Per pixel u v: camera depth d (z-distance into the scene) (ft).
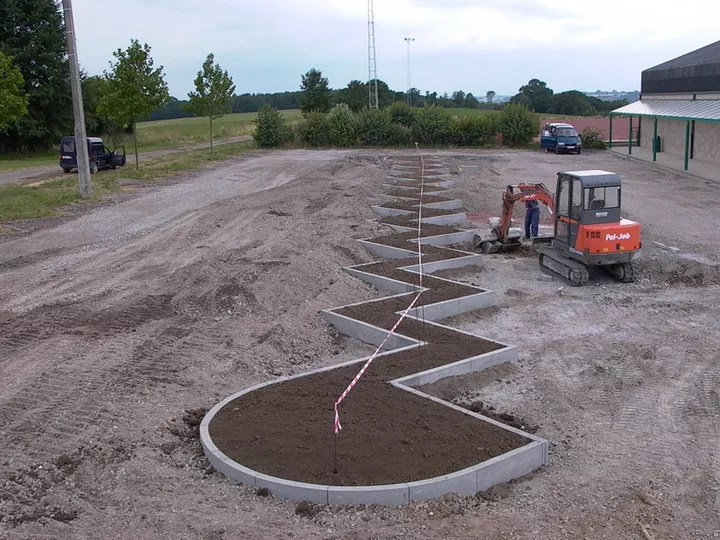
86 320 41.29
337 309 43.29
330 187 92.38
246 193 91.40
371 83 288.92
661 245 61.16
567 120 215.51
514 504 23.98
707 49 141.90
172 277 49.83
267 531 21.79
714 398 32.83
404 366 34.37
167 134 209.56
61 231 66.74
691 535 22.36
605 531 22.33
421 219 70.33
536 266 56.90
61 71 175.01
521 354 38.45
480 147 172.35
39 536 21.30
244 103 417.49
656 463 27.04
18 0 170.40
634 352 38.52
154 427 28.81
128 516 22.61
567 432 29.78
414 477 24.20
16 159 158.30
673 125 136.15
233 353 37.14
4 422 28.48
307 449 26.14
